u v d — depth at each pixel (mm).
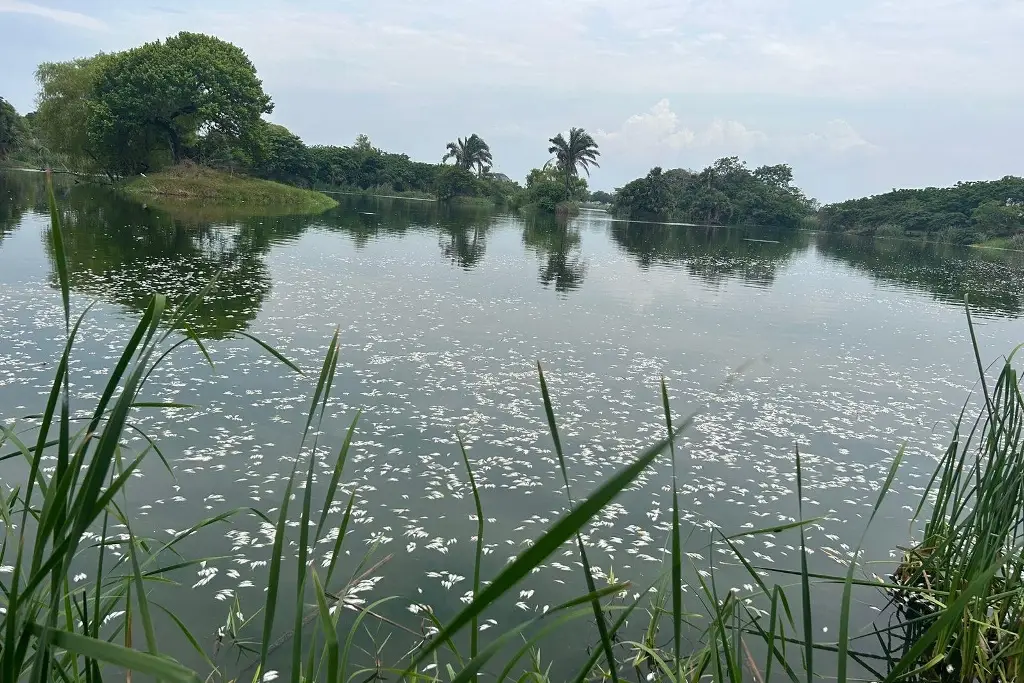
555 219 42938
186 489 4105
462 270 15430
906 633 3207
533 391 6590
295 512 3938
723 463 5152
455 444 5109
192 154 34344
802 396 7109
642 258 21484
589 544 3855
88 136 29953
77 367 6098
